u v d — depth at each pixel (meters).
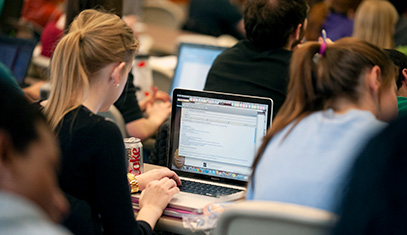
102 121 1.68
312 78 1.61
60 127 1.66
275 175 1.54
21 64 3.68
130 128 2.97
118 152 1.68
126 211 1.69
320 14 4.05
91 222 1.64
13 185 0.89
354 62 1.56
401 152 0.95
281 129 1.62
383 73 1.60
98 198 1.67
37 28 4.73
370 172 0.98
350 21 4.54
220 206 1.83
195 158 2.10
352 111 1.55
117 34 1.77
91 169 1.66
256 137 2.01
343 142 1.50
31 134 0.90
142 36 5.17
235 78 2.48
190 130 2.10
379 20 3.82
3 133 0.87
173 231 1.81
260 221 1.38
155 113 3.21
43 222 0.83
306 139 1.55
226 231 1.43
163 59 4.28
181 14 6.86
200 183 2.06
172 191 1.90
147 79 3.42
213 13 6.34
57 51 1.73
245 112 2.02
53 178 0.95
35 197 0.91
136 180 1.98
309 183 1.49
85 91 1.71
